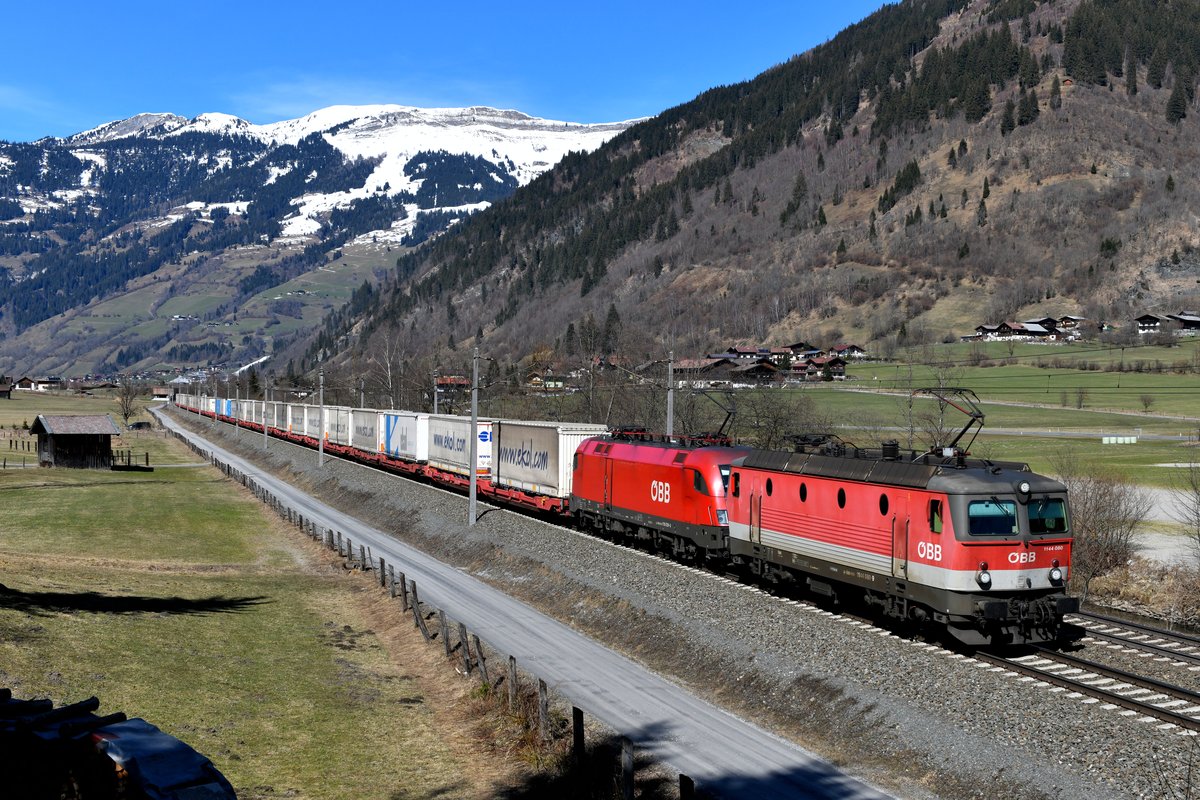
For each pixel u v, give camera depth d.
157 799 10.12
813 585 28.27
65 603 28.47
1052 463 64.75
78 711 12.34
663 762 18.84
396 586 35.94
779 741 20.06
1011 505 22.80
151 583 34.97
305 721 21.23
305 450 92.38
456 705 22.95
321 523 54.28
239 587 36.09
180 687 22.30
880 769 18.25
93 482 70.81
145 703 20.84
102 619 27.17
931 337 196.38
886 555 24.66
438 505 52.09
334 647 28.12
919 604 23.95
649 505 36.53
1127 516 40.28
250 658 25.73
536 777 18.42
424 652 27.41
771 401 76.81
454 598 34.03
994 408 113.44
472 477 46.06
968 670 21.14
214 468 87.88
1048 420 101.75
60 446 81.12
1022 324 192.00
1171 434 87.81
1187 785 15.38
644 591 30.48
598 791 17.44
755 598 28.20
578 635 29.02
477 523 45.88
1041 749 17.20
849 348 177.50
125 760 10.72
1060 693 19.75
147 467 85.62
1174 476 59.62
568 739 20.03
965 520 22.39
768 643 24.27
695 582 30.47
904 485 24.02
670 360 41.97
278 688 23.38
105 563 39.03
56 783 11.18
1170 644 25.33
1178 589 35.44
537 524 43.38
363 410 77.94
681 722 21.22
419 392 113.62
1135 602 35.94
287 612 32.25
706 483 33.03
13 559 35.94
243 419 129.25
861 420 87.50
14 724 11.55
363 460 79.50
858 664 22.09
